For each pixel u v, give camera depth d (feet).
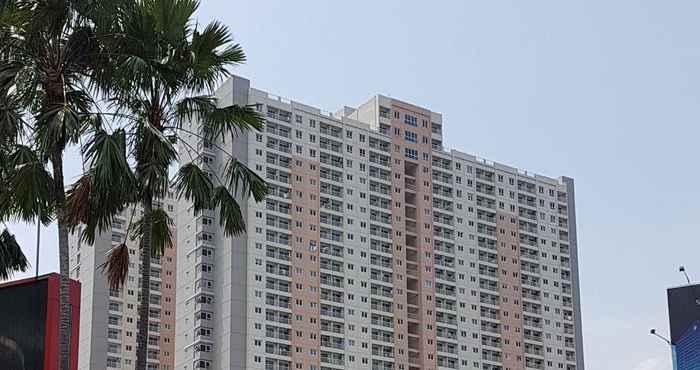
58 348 136.77
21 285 140.67
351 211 557.74
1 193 127.95
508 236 618.44
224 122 139.74
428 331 567.59
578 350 625.00
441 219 593.83
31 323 138.92
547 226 638.12
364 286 549.95
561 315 625.00
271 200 531.91
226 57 138.62
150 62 131.64
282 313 519.19
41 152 127.24
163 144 128.98
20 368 137.90
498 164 629.92
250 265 515.91
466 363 576.20
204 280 516.73
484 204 615.16
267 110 542.98
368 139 576.61
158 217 138.41
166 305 536.42
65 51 129.70
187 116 136.77
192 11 134.92
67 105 124.57
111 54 131.75
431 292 575.38
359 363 536.42
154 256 142.10
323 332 529.04
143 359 128.47
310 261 535.19
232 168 138.51
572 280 638.12
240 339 503.61
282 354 513.86
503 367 590.14
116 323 519.60
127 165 123.65
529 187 638.94
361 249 554.87
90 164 126.93
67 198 128.06
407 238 579.48
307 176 547.08
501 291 604.08
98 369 507.71
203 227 523.70
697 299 275.80
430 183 594.65
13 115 125.80
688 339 273.75
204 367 507.30
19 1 129.29
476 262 599.57
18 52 129.90
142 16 131.95
